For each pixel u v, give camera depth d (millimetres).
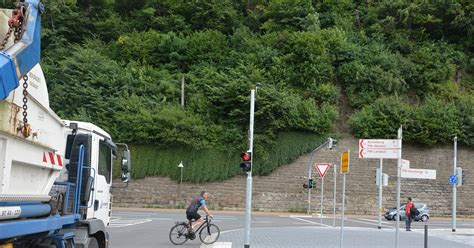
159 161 44500
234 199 44469
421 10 56188
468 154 47406
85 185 9406
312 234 22281
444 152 47250
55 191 7906
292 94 46781
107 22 55906
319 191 45562
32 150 6602
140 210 40906
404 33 55438
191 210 17625
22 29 5820
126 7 59594
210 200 44250
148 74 49812
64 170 9016
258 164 44938
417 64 51281
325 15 57188
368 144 13258
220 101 45594
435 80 50938
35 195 6727
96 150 9953
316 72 48281
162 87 48188
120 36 54031
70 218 8234
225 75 47625
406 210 27078
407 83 50750
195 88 48156
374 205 46062
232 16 57062
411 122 46062
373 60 50594
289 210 44969
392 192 46281
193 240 18609
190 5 57312
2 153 5734
